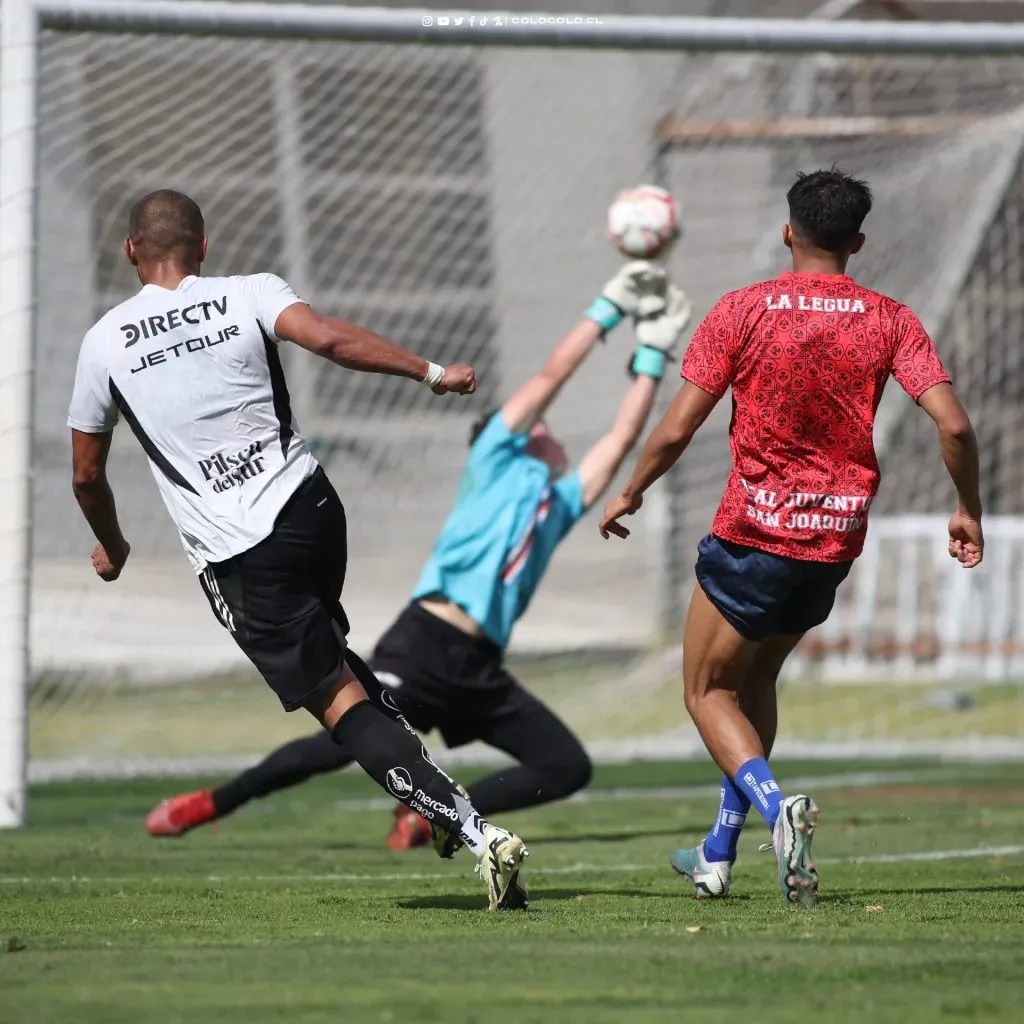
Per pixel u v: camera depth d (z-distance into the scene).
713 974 10.83
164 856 22.45
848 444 14.65
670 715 44.78
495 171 46.47
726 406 48.41
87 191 37.69
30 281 26.95
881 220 47.09
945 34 32.44
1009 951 11.87
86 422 14.77
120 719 41.03
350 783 36.16
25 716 27.19
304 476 14.52
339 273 43.25
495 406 47.16
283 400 14.60
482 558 22.38
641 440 48.62
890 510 48.28
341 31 29.58
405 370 14.09
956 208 46.31
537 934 12.99
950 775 35.91
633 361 22.69
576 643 48.06
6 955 12.01
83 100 37.06
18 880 19.14
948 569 47.69
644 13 51.97
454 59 44.44
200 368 14.41
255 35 29.17
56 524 38.62
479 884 18.48
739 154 50.00
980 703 46.25
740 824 15.81
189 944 12.62
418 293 45.03
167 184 38.78
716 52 31.75
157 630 39.88
